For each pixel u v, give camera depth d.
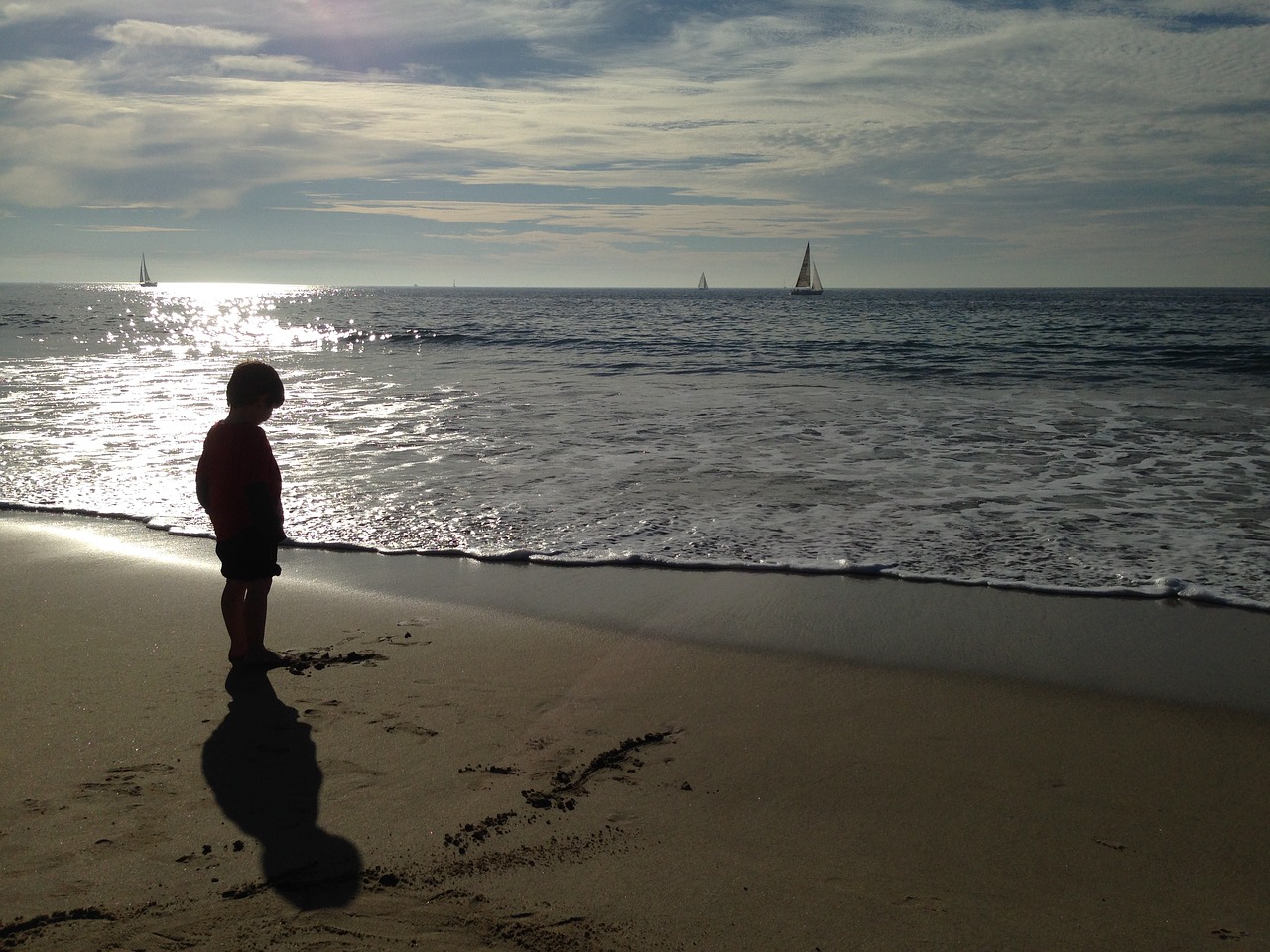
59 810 3.13
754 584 5.91
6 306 64.88
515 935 2.48
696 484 8.67
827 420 12.52
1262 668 4.52
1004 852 2.97
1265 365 19.67
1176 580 5.78
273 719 3.91
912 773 3.52
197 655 4.66
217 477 4.41
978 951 2.45
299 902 2.61
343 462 9.70
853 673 4.52
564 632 5.08
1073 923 2.58
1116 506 7.79
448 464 9.59
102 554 6.57
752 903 2.66
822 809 3.23
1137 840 3.05
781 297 147.00
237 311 67.31
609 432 11.56
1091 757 3.66
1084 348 24.36
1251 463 9.54
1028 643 4.90
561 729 3.87
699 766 3.56
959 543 6.71
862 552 6.50
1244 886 2.78
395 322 47.16
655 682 4.39
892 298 126.56
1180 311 56.88
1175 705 4.13
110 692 4.18
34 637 4.93
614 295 177.88
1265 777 3.48
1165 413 13.14
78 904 2.58
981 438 11.09
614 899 2.67
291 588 5.90
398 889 2.69
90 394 15.34
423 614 5.39
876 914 2.61
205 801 3.20
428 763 3.53
